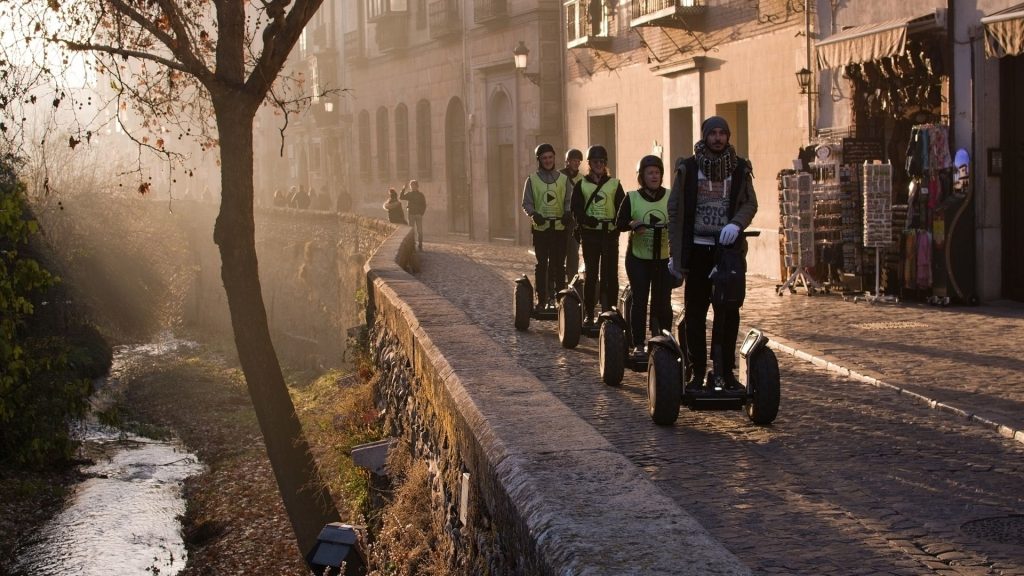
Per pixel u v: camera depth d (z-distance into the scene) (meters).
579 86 29.47
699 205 7.45
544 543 3.50
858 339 11.25
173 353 32.84
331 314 30.80
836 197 15.64
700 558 3.16
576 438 4.92
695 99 22.42
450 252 29.78
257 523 16.52
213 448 21.66
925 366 9.48
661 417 7.48
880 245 14.61
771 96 19.50
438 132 40.03
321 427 15.41
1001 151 14.27
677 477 6.20
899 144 16.25
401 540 8.54
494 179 35.56
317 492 13.76
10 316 14.61
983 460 6.45
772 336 11.67
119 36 14.40
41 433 18.38
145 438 22.52
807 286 15.88
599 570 3.07
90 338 29.22
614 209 11.30
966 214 14.16
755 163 20.12
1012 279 14.29
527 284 12.91
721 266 7.29
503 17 32.94
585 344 11.73
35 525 16.33
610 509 3.72
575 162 12.84
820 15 17.78
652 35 24.53
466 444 5.91
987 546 4.89
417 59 41.41
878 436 7.12
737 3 20.55
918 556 4.76
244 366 14.72
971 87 14.21
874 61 16.16
